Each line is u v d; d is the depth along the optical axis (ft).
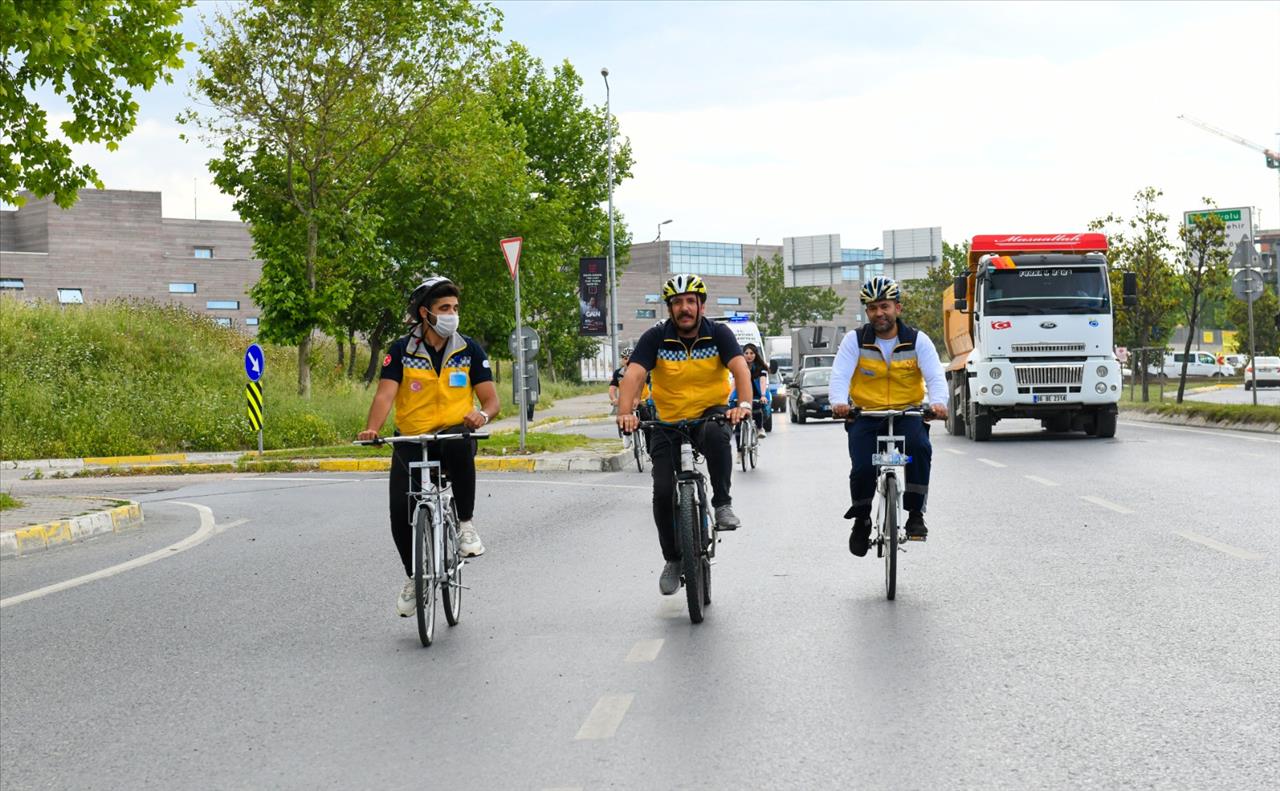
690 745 17.74
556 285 220.23
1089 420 86.38
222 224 343.46
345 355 196.65
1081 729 17.87
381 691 22.03
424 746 18.44
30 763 18.72
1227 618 25.21
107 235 304.50
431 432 27.66
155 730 20.26
